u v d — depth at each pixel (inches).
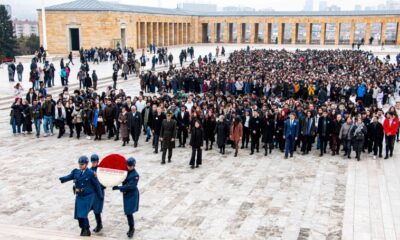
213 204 568.4
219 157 803.4
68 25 2913.4
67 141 898.1
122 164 444.1
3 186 624.4
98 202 460.8
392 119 790.5
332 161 786.2
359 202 581.6
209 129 848.3
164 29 3754.9
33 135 946.1
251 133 823.7
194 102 930.1
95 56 2218.3
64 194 596.7
